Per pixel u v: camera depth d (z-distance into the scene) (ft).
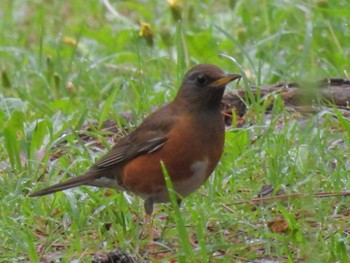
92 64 53.01
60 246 33.78
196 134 33.40
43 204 36.45
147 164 33.88
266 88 44.65
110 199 35.73
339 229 32.53
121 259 31.78
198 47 52.85
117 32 58.65
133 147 34.14
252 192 36.58
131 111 45.09
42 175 39.19
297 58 50.21
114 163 34.55
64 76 52.54
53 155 41.47
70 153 40.70
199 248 31.63
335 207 35.04
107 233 33.96
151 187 34.12
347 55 51.11
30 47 60.95
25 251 33.17
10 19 65.98
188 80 33.65
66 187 35.19
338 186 36.04
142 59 50.49
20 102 46.78
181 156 33.47
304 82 29.53
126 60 53.93
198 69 33.63
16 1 69.82
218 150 33.91
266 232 32.32
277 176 37.06
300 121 41.24
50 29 65.21
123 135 42.86
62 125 42.34
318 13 53.47
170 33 54.75
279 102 41.96
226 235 33.63
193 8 57.31
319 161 37.78
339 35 52.70
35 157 40.91
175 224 34.27
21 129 42.22
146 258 32.40
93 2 66.90
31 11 69.46
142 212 35.81
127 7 64.39
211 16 59.11
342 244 30.71
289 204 35.24
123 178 34.65
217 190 36.76
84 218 34.94
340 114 39.19
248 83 42.34
